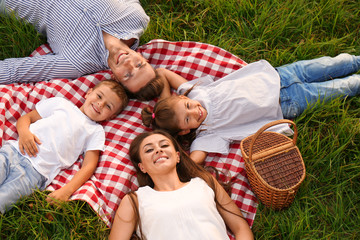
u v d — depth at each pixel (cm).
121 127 268
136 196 223
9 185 220
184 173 242
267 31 295
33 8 280
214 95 268
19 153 236
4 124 253
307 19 305
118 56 267
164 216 206
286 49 291
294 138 228
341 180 243
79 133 251
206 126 263
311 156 248
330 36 305
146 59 292
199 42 300
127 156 254
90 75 282
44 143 240
